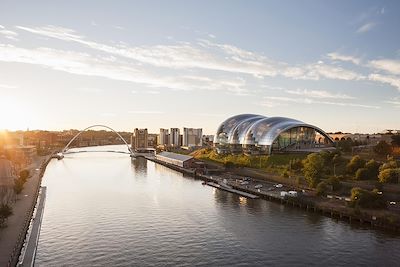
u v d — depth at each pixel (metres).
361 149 172.38
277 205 112.69
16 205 103.50
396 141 159.25
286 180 138.50
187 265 65.69
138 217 97.50
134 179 177.25
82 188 146.00
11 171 158.12
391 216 85.06
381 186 103.12
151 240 78.56
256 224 90.56
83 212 102.88
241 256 69.88
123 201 118.94
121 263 66.31
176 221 93.56
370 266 65.00
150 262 66.88
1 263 59.28
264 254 70.75
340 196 107.75
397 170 104.69
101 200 120.38
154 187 150.50
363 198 93.50
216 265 65.75
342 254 70.19
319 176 119.19
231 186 146.12
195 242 77.44
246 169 176.12
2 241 70.50
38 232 82.12
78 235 81.69
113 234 82.56
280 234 82.38
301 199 108.38
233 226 89.00
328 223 90.44
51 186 150.75
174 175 196.38
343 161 138.25
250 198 124.50
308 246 74.56
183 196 129.00
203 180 174.25
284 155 185.00
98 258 68.56
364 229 84.56
